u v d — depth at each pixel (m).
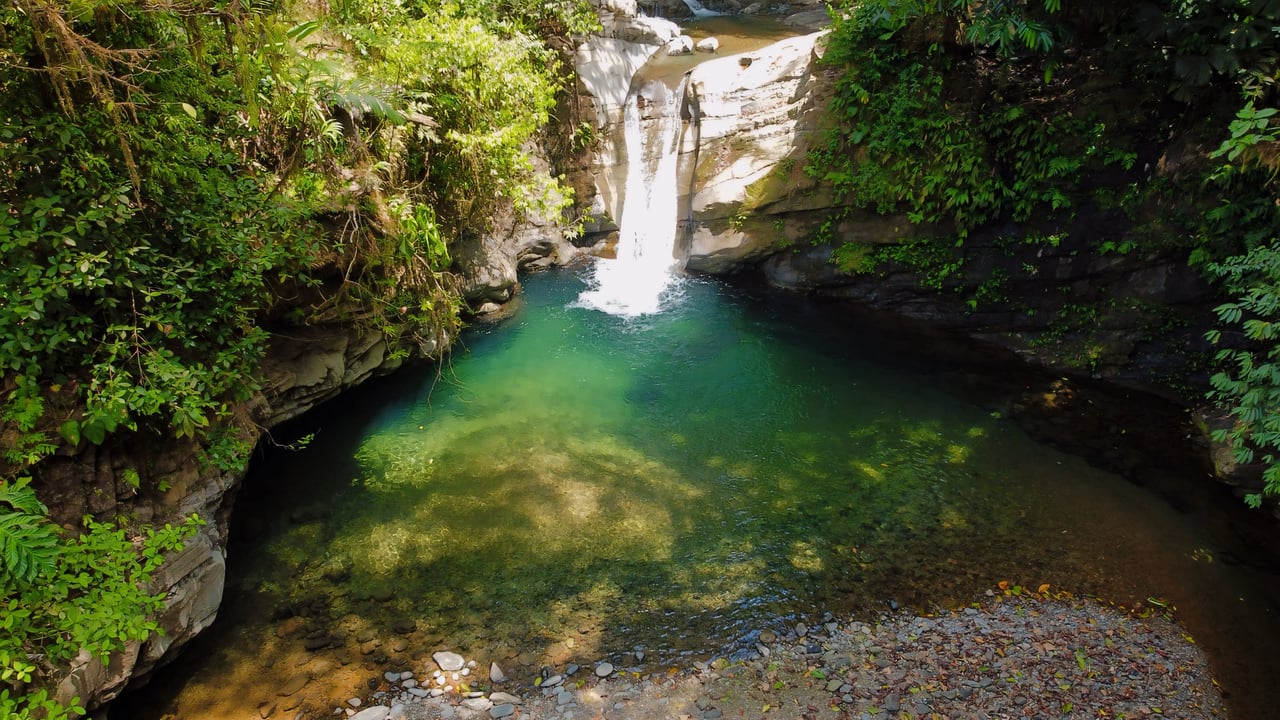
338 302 8.13
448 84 9.01
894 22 10.60
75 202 5.09
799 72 12.35
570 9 12.77
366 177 7.89
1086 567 7.05
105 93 4.89
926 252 11.33
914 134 10.77
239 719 5.28
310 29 5.71
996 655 5.97
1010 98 10.41
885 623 6.35
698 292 12.73
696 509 7.83
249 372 6.41
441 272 9.25
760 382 10.34
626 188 13.72
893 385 10.32
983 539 7.44
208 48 5.82
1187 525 7.62
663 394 10.02
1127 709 5.43
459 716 5.37
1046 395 10.07
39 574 4.51
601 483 8.19
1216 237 9.12
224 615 6.21
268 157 7.39
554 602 6.52
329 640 6.03
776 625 6.31
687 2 18.86
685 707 5.47
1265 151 7.84
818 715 5.37
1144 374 10.15
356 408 9.27
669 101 13.30
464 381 10.07
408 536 7.26
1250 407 6.49
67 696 4.54
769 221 12.40
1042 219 10.52
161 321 5.47
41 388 4.98
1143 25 8.84
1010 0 9.30
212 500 6.23
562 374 10.38
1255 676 5.81
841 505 7.93
